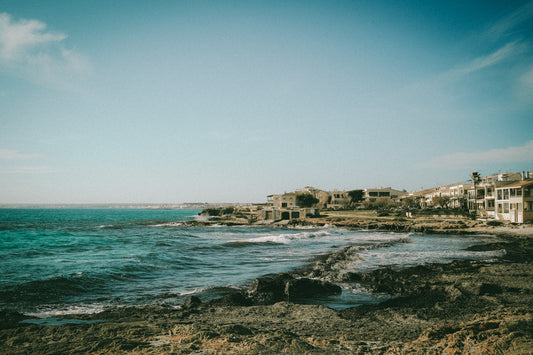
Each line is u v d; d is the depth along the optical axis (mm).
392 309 13258
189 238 54062
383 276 20203
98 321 12320
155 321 11508
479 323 8586
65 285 18547
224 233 65562
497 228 54438
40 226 88062
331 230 67188
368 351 7789
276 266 25719
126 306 14938
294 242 45312
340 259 27906
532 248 33906
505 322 8227
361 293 16766
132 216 170500
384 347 8156
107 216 168250
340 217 88188
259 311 13398
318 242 45250
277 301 15594
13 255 32906
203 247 39469
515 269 20969
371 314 12688
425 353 7230
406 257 28969
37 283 18438
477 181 83812
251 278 21266
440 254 30750
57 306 14984
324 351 7777
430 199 111750
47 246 41938
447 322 11250
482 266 22484
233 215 121688
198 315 12906
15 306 14828
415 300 14602
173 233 65438
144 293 17531
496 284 16672
